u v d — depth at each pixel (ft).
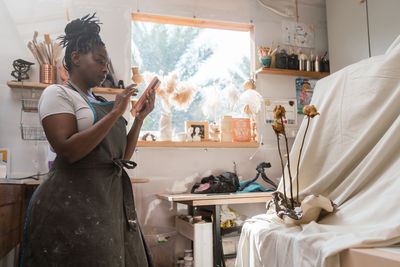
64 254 3.64
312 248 4.57
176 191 10.12
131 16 10.39
